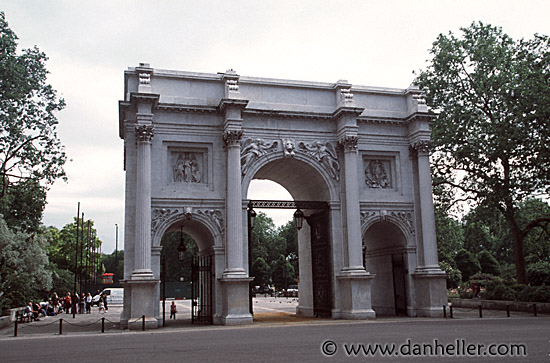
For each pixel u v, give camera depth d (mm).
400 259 52156
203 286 49188
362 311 45875
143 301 41312
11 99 50094
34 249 70125
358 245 47500
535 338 27312
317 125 50062
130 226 43656
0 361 23219
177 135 46250
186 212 44938
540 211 65500
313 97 50875
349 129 49000
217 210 45969
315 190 52469
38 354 25656
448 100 61781
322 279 50156
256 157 47625
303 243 55594
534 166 54719
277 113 48438
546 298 52531
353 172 48656
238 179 45469
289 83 50156
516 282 62062
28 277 70000
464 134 58844
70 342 31719
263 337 31328
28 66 52781
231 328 39250
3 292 63062
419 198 51594
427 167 51125
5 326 49531
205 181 46719
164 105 45688
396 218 50906
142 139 43844
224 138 46344
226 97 47031
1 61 49188
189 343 28938
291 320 46469
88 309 74438
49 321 55906
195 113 46875
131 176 44406
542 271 64688
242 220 45969
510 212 59562
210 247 47312
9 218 58594
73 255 140500
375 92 52781
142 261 42062
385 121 51906
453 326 36531
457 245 135375
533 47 56500
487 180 58000
